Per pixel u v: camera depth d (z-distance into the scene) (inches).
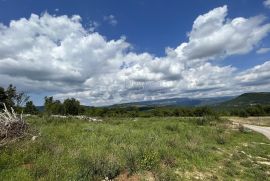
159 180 354.9
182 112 2748.5
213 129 1000.9
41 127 622.2
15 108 994.7
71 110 2363.4
